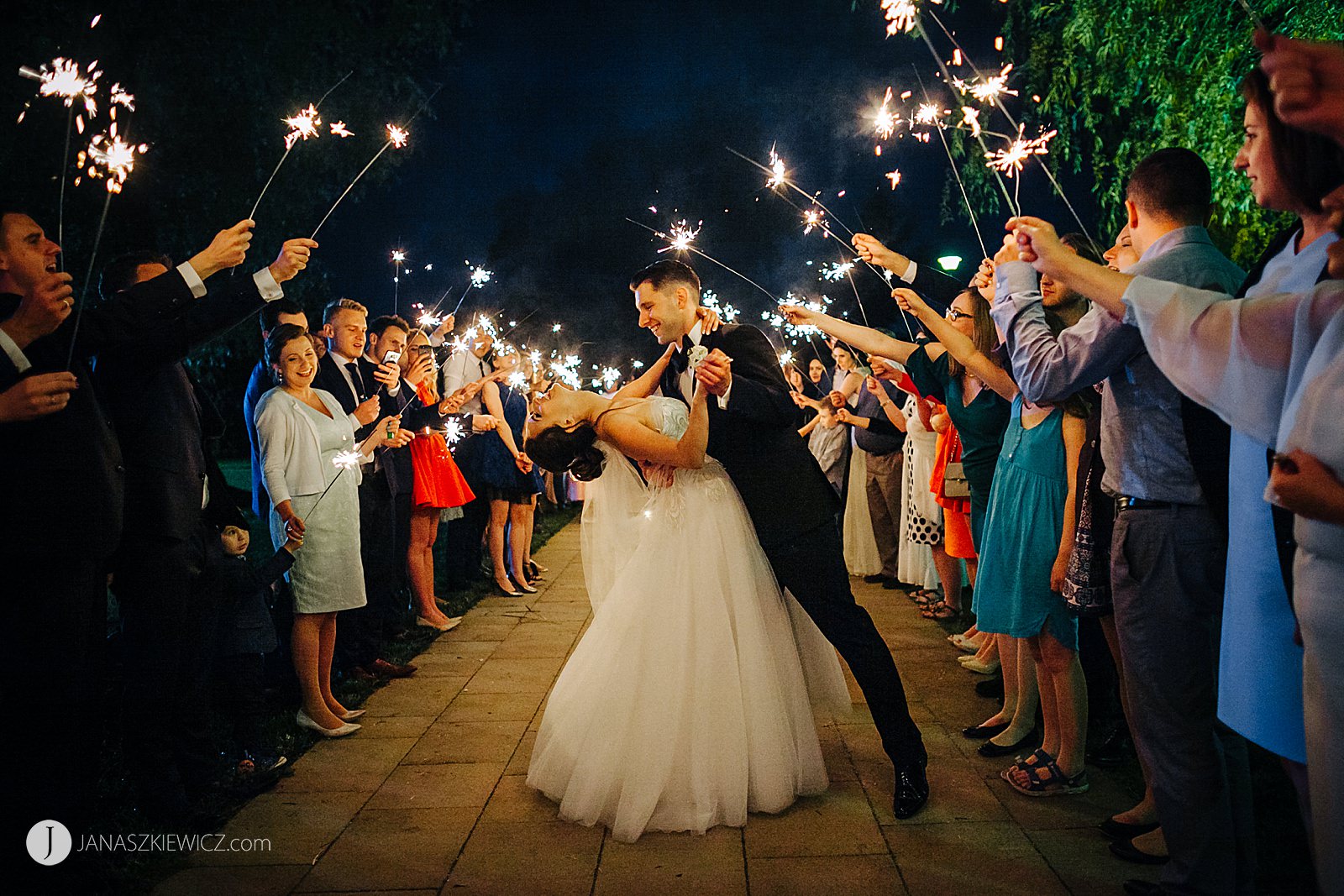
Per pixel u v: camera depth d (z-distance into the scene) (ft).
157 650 10.57
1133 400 8.55
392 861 10.16
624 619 11.39
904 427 21.03
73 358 9.12
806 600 11.49
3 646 8.53
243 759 12.55
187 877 9.82
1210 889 8.43
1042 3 26.04
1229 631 6.91
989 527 12.25
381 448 17.28
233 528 12.25
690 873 9.79
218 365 34.65
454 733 14.16
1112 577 8.87
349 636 16.88
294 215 35.99
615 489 12.61
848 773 12.43
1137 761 12.53
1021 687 12.97
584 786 11.02
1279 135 6.00
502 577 24.36
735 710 11.08
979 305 13.67
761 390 11.39
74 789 9.00
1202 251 8.33
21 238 8.66
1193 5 22.41
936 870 9.77
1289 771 6.56
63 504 8.63
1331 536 5.22
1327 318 5.47
